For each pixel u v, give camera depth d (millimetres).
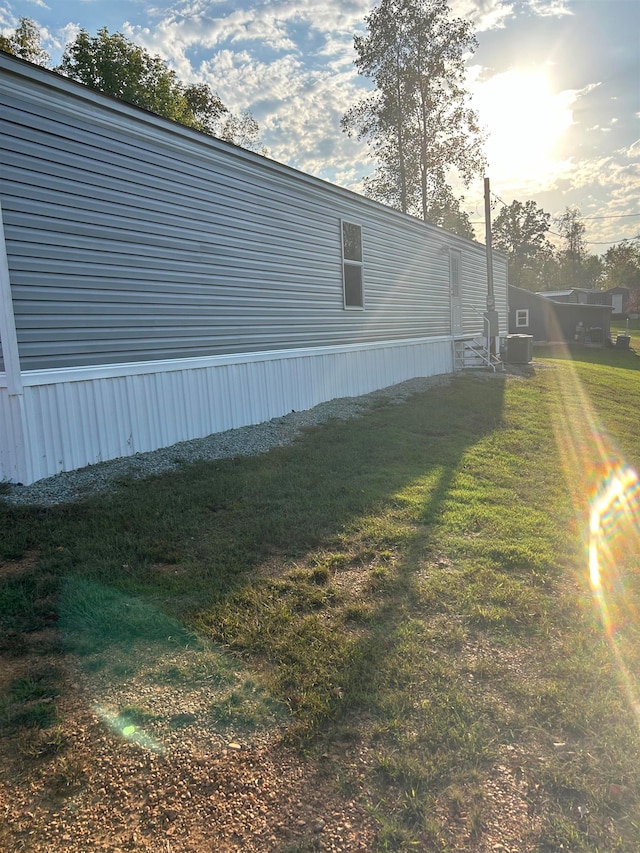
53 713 2043
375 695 2170
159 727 2000
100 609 2729
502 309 18781
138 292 5691
